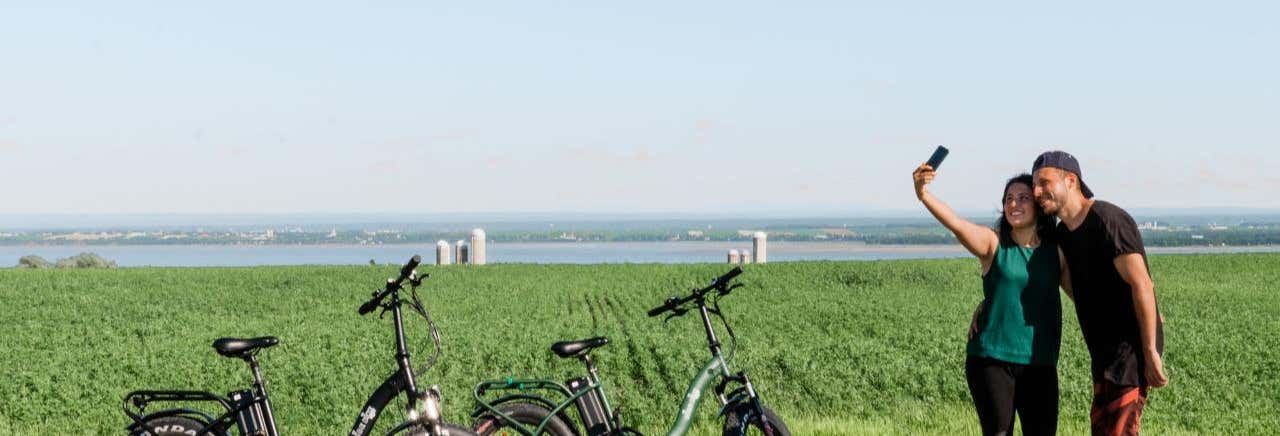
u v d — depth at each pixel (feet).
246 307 87.97
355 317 77.66
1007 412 23.12
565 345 25.17
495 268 125.08
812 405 44.86
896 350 56.54
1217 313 78.89
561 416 24.80
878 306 83.61
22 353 57.93
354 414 41.42
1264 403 44.14
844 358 54.13
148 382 47.75
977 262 126.11
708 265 126.93
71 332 70.33
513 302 90.33
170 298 94.27
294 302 90.74
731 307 83.61
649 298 94.02
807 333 66.49
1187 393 45.39
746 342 59.88
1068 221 22.74
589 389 25.18
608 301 92.22
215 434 23.29
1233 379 49.19
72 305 88.48
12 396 43.65
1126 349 21.94
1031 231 23.25
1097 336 22.39
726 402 25.99
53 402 43.01
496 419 24.49
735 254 148.56
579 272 120.06
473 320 74.74
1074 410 42.39
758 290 100.01
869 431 36.99
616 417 25.44
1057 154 22.63
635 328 69.46
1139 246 21.67
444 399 43.06
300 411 42.22
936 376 48.98
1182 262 129.18
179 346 61.36
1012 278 23.04
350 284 105.40
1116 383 21.99
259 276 113.60
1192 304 86.07
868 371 50.24
